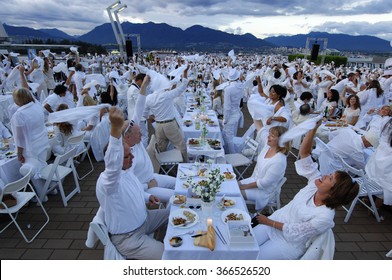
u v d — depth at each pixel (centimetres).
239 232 225
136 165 331
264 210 396
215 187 253
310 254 229
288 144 319
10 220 376
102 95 570
